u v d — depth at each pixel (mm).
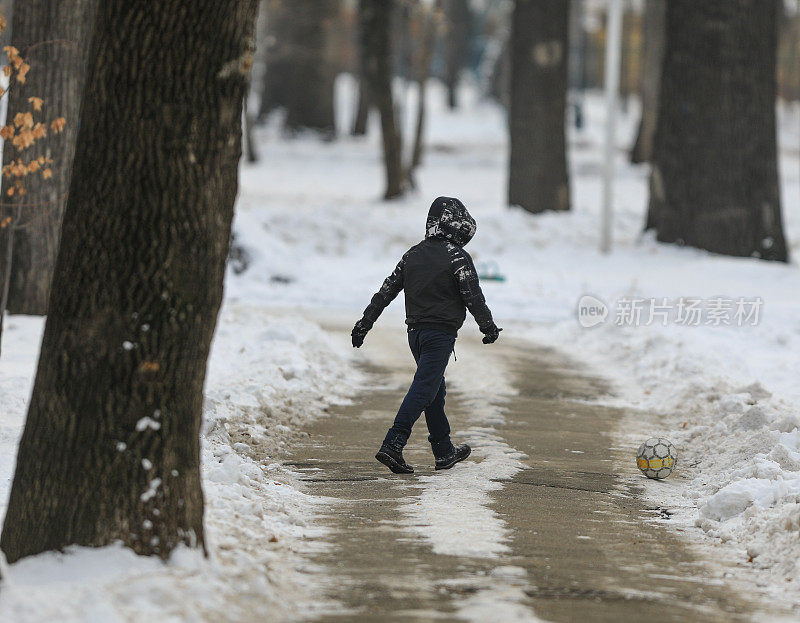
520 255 51906
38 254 30500
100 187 11547
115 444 11539
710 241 49906
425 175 95688
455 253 18250
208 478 15953
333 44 123250
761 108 49344
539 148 62188
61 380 11625
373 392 26172
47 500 11586
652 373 28656
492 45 191500
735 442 20172
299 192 80562
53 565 11211
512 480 18438
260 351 27797
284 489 17078
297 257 47594
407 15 91500
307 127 123375
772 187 49844
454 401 25484
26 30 28594
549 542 14805
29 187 29812
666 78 51156
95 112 11594
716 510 16125
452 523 15547
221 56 11648
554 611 11805
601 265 49344
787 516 14516
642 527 15930
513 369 29797
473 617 11484
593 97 188375
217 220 11898
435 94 193375
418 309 18328
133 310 11539
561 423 23328
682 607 12219
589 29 179750
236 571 11938
